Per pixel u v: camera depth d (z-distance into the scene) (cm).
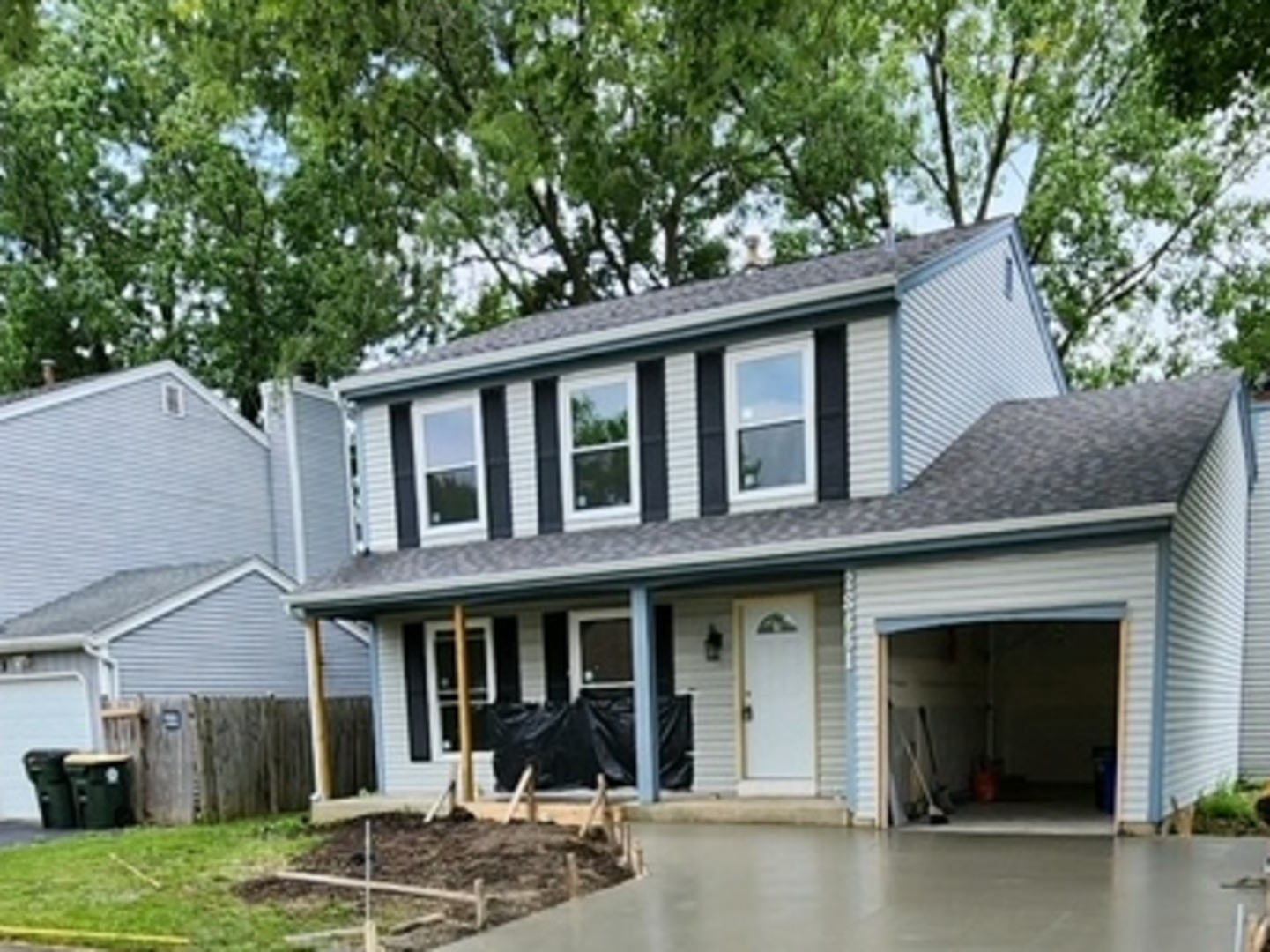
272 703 1455
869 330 1097
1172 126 1956
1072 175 2023
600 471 1254
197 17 974
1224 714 1196
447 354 1380
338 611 1343
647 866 816
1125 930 568
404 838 980
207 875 860
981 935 571
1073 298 2153
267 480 2141
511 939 608
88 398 1802
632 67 1363
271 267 2664
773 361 1152
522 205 2275
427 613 1360
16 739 1567
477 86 1386
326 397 2227
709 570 1074
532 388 1298
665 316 1217
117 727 1408
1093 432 1139
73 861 977
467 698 1223
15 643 1528
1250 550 1433
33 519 1695
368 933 584
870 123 2102
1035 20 1978
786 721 1141
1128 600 877
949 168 2283
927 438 1138
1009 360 1405
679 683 1204
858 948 559
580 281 2438
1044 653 1339
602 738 1171
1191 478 934
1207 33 873
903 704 1055
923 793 1053
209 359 2712
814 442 1120
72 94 2469
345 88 869
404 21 960
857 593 1005
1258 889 658
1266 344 1958
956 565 956
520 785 1085
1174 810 891
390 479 1398
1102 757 1088
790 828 988
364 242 2341
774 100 2025
